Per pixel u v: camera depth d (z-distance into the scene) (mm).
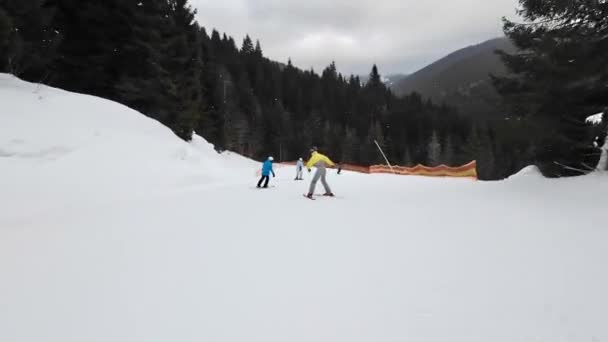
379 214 6957
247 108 76375
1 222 7219
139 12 25078
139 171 13516
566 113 9305
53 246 5152
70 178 11328
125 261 4355
